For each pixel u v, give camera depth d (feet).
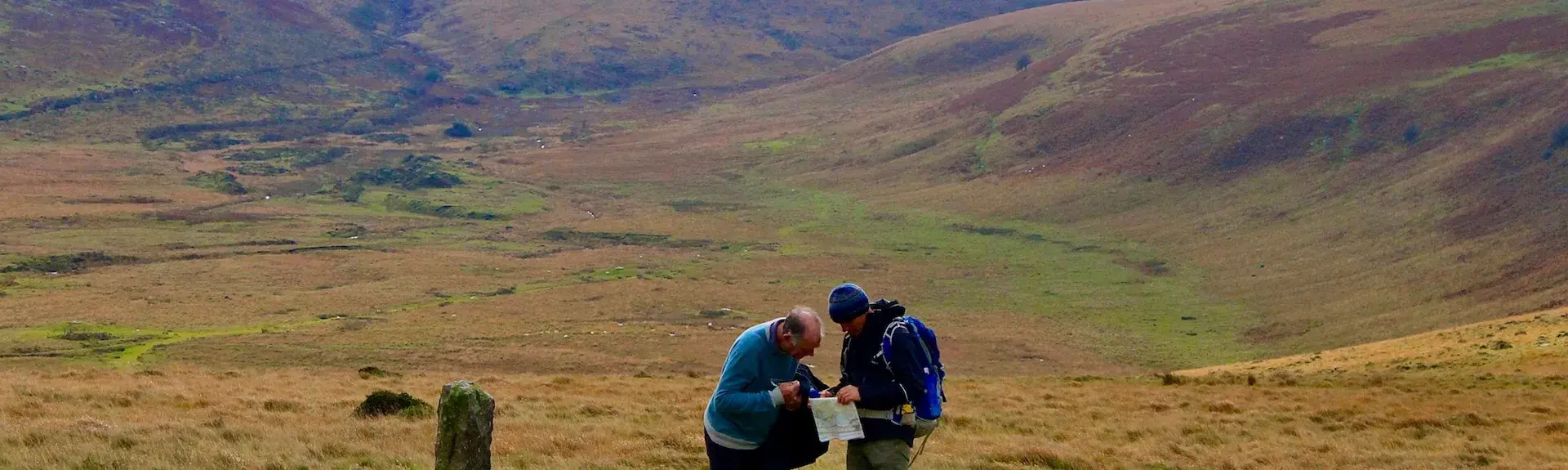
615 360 244.63
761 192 649.20
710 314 345.51
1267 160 566.36
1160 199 547.90
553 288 401.08
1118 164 602.85
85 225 520.01
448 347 260.83
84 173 655.76
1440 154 517.14
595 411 72.64
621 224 562.25
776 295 387.96
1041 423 75.72
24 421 54.54
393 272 432.66
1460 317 325.83
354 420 61.21
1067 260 464.65
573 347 264.72
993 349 292.40
